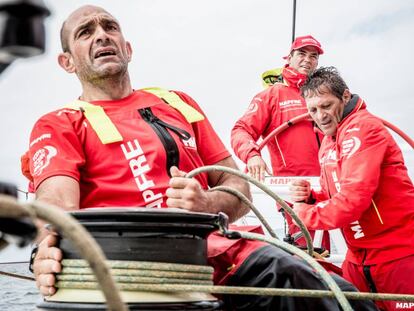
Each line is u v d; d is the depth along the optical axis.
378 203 2.90
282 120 4.55
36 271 1.78
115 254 1.63
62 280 1.69
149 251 1.65
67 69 2.71
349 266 3.08
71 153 2.37
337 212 2.79
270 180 4.16
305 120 4.47
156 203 2.34
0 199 0.77
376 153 2.81
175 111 2.64
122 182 2.36
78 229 0.80
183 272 1.69
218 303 1.77
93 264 0.81
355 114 2.94
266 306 2.01
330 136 3.09
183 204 2.03
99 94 2.60
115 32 2.62
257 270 2.04
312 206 2.92
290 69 4.61
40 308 1.73
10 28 0.71
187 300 1.68
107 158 2.38
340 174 2.95
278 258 2.01
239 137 4.50
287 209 2.06
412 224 2.88
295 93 4.59
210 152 2.71
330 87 2.98
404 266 2.84
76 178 2.32
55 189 2.26
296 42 4.62
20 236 0.82
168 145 2.44
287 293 1.64
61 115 2.45
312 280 1.97
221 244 2.15
